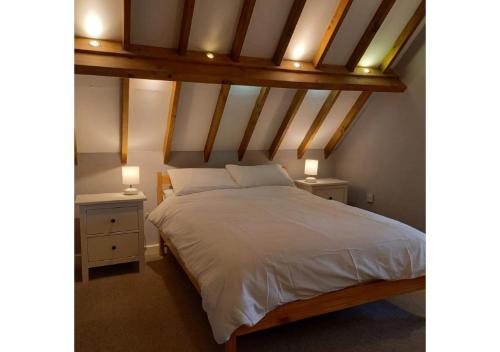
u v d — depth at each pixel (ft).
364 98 14.58
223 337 6.16
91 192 12.67
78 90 10.66
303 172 17.02
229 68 10.86
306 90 12.99
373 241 7.86
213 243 7.66
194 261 7.85
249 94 12.88
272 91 13.12
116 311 8.94
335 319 8.66
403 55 13.71
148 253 13.29
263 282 6.55
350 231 8.24
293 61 11.99
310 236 7.79
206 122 13.33
